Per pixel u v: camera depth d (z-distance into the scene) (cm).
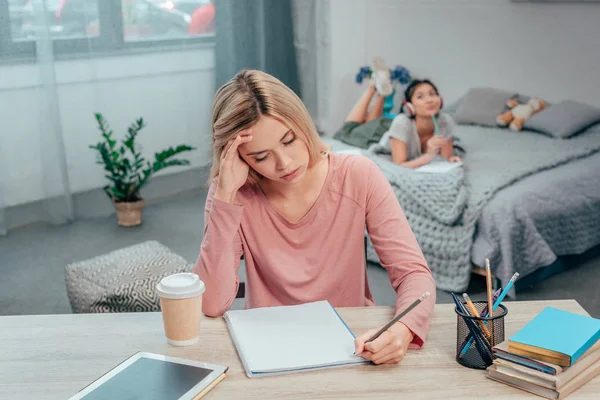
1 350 128
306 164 146
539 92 417
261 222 158
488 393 112
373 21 493
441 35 457
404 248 150
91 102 414
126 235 393
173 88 446
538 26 409
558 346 112
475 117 412
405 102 340
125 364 120
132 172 408
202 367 119
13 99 385
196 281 128
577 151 340
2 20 373
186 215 429
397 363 122
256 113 138
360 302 163
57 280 330
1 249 373
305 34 483
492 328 119
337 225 158
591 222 314
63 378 118
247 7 457
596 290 304
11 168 393
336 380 116
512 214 283
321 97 497
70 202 411
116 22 413
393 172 319
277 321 137
